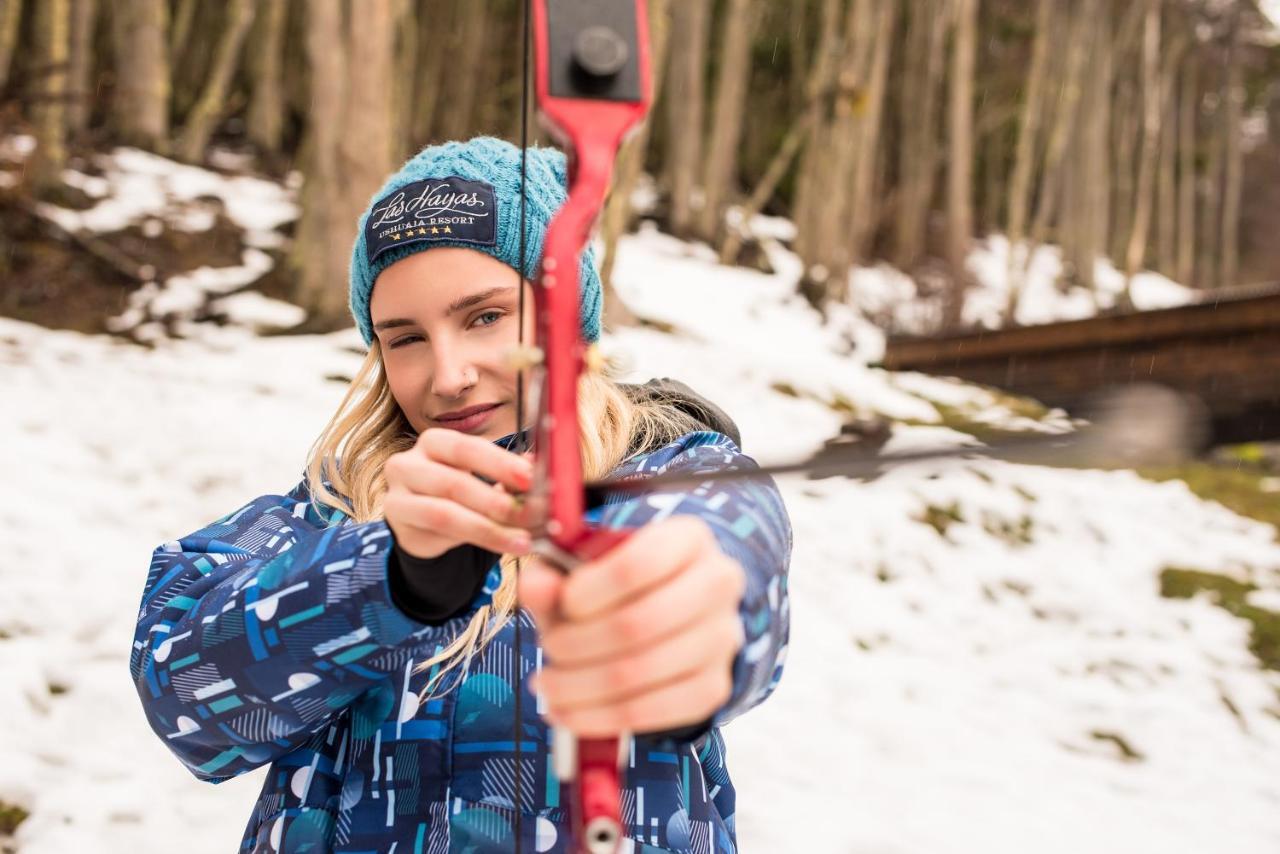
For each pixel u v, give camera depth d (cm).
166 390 624
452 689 96
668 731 51
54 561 421
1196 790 437
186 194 1087
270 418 598
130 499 488
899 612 553
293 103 1594
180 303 827
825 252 1375
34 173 951
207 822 308
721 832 100
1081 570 637
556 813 91
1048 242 2233
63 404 581
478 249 100
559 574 48
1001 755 436
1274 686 547
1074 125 2048
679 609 45
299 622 80
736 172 2002
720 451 96
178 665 86
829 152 1425
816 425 732
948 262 1513
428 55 1673
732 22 1593
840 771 398
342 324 789
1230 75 2392
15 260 834
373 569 79
